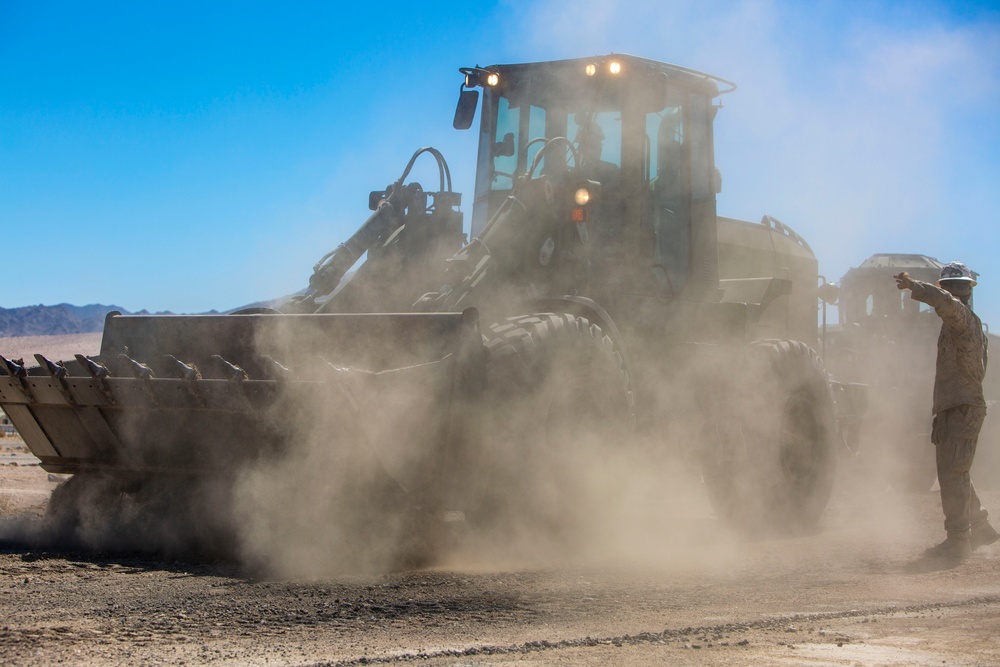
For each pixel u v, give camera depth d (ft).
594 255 30.04
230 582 20.44
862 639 16.26
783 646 15.70
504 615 17.85
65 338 445.37
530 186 28.60
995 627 17.31
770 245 41.60
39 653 14.79
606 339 27.48
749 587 21.09
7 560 23.08
